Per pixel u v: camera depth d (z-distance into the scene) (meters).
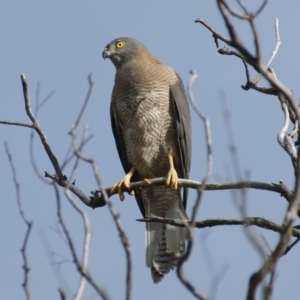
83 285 5.52
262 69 5.84
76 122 6.92
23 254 5.83
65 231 5.68
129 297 5.29
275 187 9.42
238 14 5.68
